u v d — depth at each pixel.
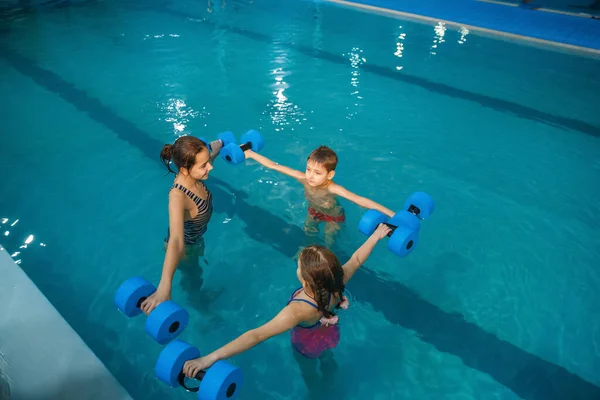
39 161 4.29
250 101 5.58
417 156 4.65
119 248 3.36
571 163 4.68
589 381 2.59
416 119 5.39
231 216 3.72
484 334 2.85
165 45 7.30
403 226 2.93
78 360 2.32
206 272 3.19
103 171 4.21
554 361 2.70
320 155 3.20
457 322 2.92
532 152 4.84
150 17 8.71
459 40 7.88
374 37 7.95
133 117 5.12
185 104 5.45
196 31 8.00
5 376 2.21
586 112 5.71
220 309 2.92
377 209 3.34
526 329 2.88
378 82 6.29
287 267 3.27
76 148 4.53
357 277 3.21
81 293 2.98
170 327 2.33
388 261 3.36
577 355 2.73
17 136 4.67
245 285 3.11
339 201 3.89
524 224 3.79
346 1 9.73
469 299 3.08
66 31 7.79
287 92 5.87
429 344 2.77
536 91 6.20
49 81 5.90
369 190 4.08
